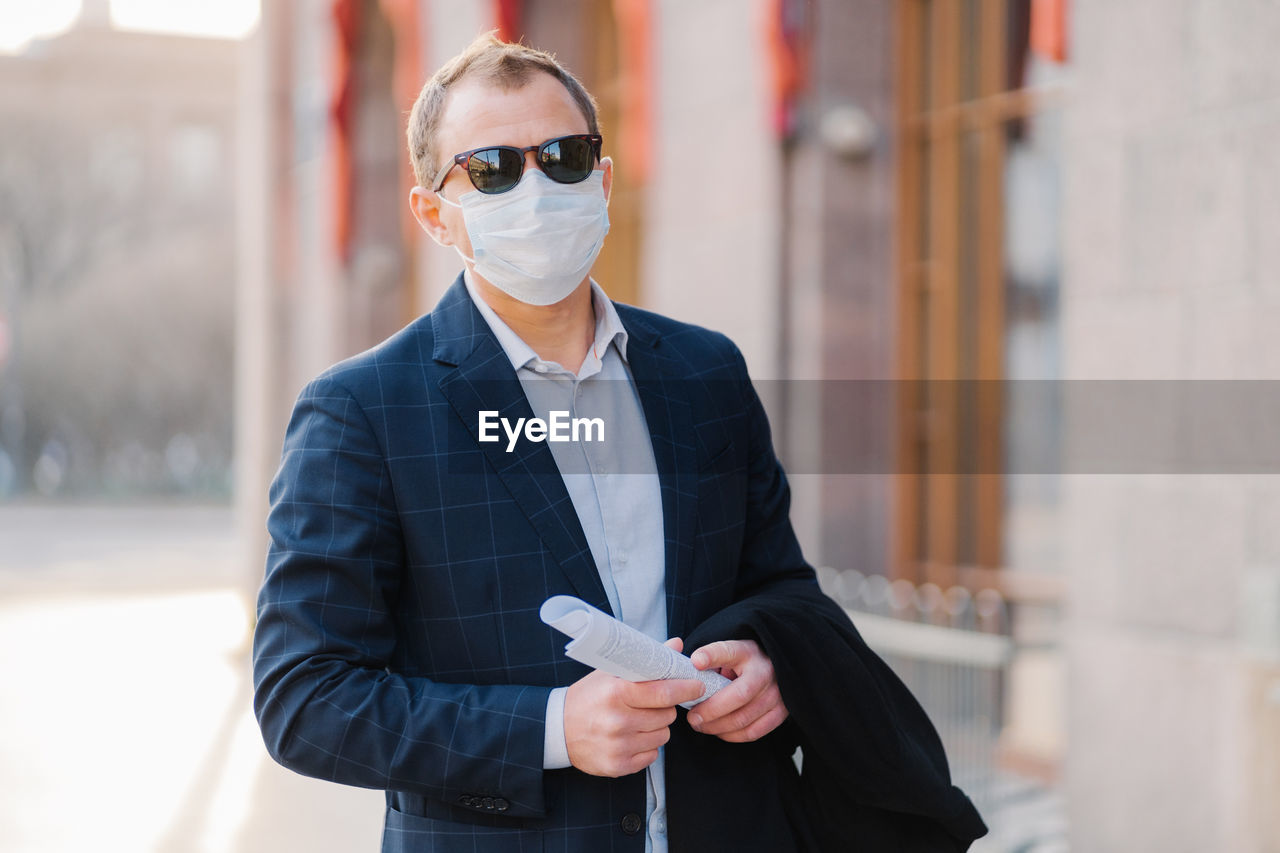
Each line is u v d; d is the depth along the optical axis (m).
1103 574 3.57
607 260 6.64
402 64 8.86
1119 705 3.52
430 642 1.49
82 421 33.38
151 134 35.19
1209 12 3.29
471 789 1.38
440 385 1.53
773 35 5.16
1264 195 3.17
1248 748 3.18
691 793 1.51
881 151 5.33
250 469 11.13
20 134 33.97
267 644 1.43
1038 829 4.03
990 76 5.03
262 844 4.79
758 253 5.33
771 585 1.72
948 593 5.17
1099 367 3.59
